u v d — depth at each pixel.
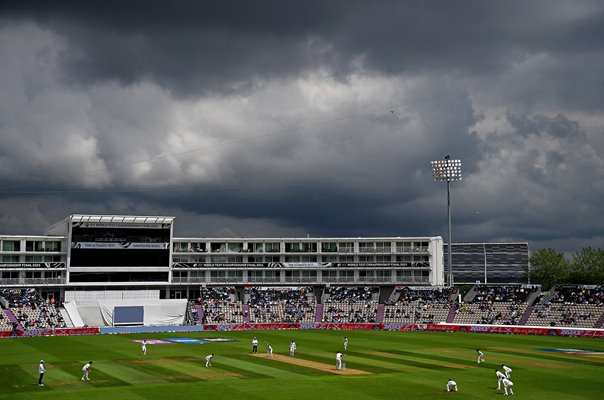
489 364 77.44
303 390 58.88
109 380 64.25
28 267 135.50
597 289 134.75
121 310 135.88
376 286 158.38
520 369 73.31
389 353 88.56
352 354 87.12
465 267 184.62
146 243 142.25
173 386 60.69
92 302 135.00
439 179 141.00
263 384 62.00
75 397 55.19
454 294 145.25
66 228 139.88
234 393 57.25
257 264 155.25
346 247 159.62
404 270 158.88
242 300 154.25
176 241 152.12
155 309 138.38
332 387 60.56
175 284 145.75
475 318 134.00
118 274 140.00
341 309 146.00
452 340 107.38
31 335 113.31
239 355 84.94
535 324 127.62
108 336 113.31
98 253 138.50
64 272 138.38
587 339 109.38
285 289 153.62
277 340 106.75
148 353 87.19
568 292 136.50
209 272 152.88
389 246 159.50
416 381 64.38
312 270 158.50
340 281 158.75
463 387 61.09
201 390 58.62
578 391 59.44
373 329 130.00
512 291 142.00
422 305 143.00
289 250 157.88
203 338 109.94
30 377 66.19
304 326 132.12
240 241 155.62
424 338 111.06
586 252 183.25
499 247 184.38
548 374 69.62
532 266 186.88
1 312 123.88
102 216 138.50
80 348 93.38
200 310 142.38
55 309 130.25
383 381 64.25
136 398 54.72
